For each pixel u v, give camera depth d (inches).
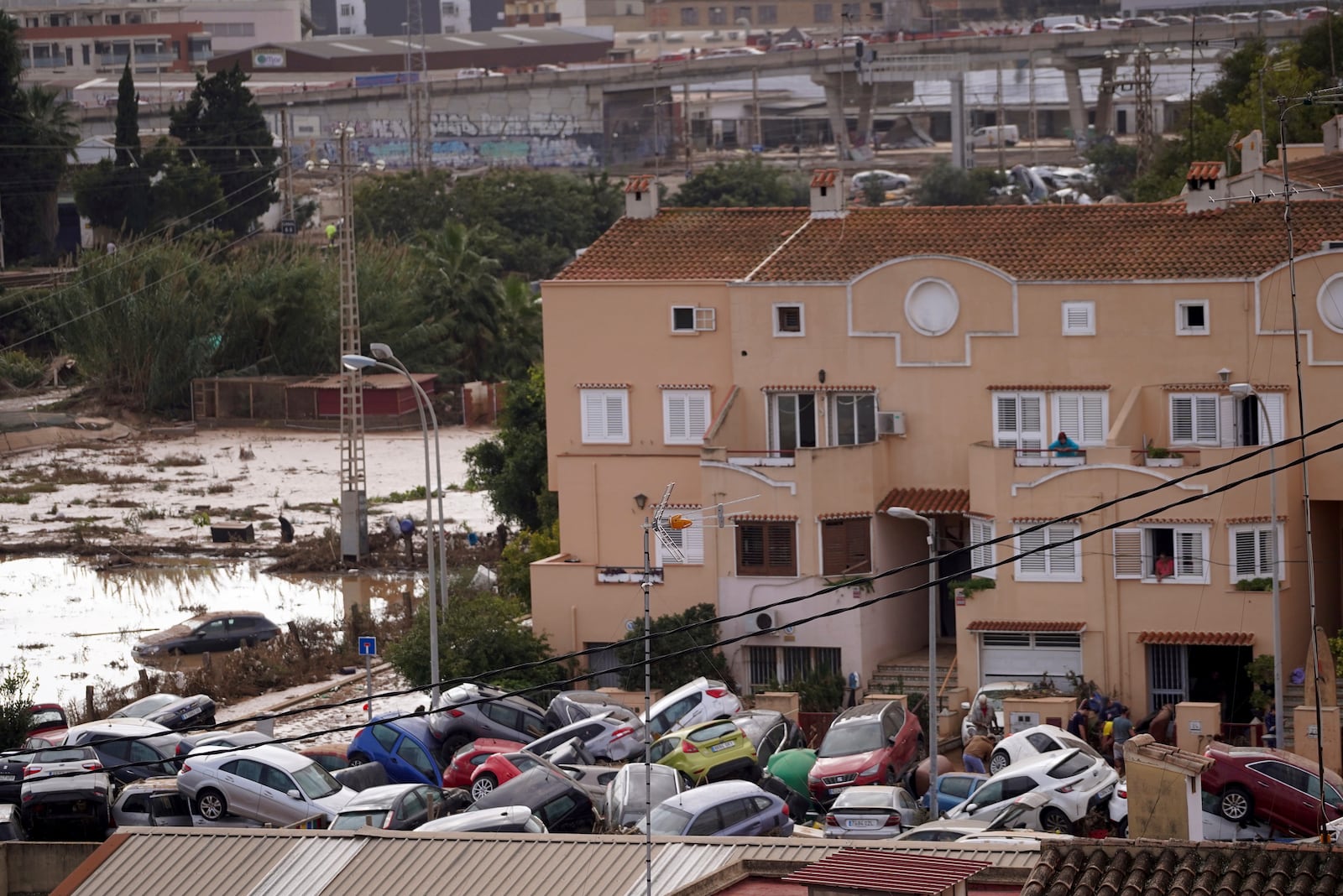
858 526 3026.6
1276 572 2534.5
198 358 6850.4
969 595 2903.5
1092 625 2856.8
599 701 2714.1
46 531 4869.6
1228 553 2810.0
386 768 2460.6
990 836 1587.1
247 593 4156.0
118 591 4220.0
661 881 1444.4
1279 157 3831.2
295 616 3870.6
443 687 2672.2
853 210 3363.7
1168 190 5088.6
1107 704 2699.3
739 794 1932.8
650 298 3233.3
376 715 2965.1
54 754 2330.2
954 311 3085.6
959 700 2871.6
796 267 3189.0
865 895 1160.2
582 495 3221.0
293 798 2154.3
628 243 3385.8
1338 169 3491.6
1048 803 2041.1
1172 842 1175.0
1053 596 2871.6
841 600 2992.1
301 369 7032.5
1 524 5000.0
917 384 3117.6
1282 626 2819.9
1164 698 2849.4
